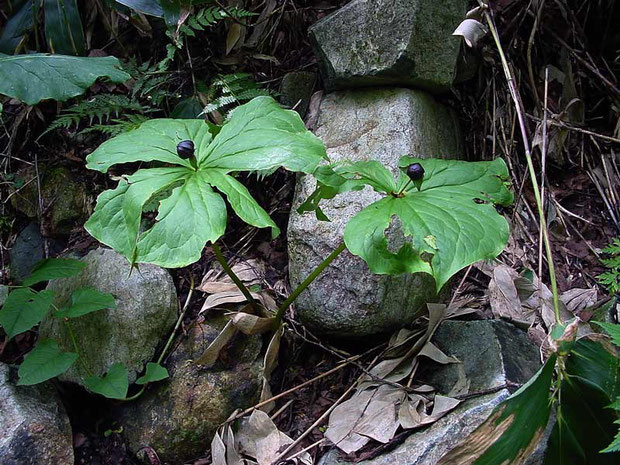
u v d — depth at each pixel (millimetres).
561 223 805
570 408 526
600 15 912
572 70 903
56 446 640
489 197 554
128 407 698
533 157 856
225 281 767
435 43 781
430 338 680
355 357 702
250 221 503
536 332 678
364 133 783
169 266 486
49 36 856
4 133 977
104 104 884
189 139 586
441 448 574
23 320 657
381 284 681
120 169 906
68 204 902
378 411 630
